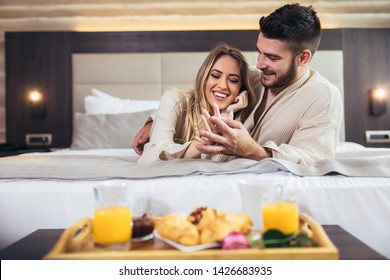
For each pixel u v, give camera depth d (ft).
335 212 3.48
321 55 9.66
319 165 3.91
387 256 3.50
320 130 4.27
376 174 3.70
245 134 3.96
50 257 2.17
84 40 9.80
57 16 10.02
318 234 2.39
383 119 9.75
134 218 2.80
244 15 10.05
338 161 3.92
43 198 3.55
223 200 3.50
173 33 9.80
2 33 10.03
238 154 4.09
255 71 5.22
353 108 9.75
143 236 2.61
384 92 9.70
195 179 3.68
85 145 8.26
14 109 9.76
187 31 9.80
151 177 3.69
